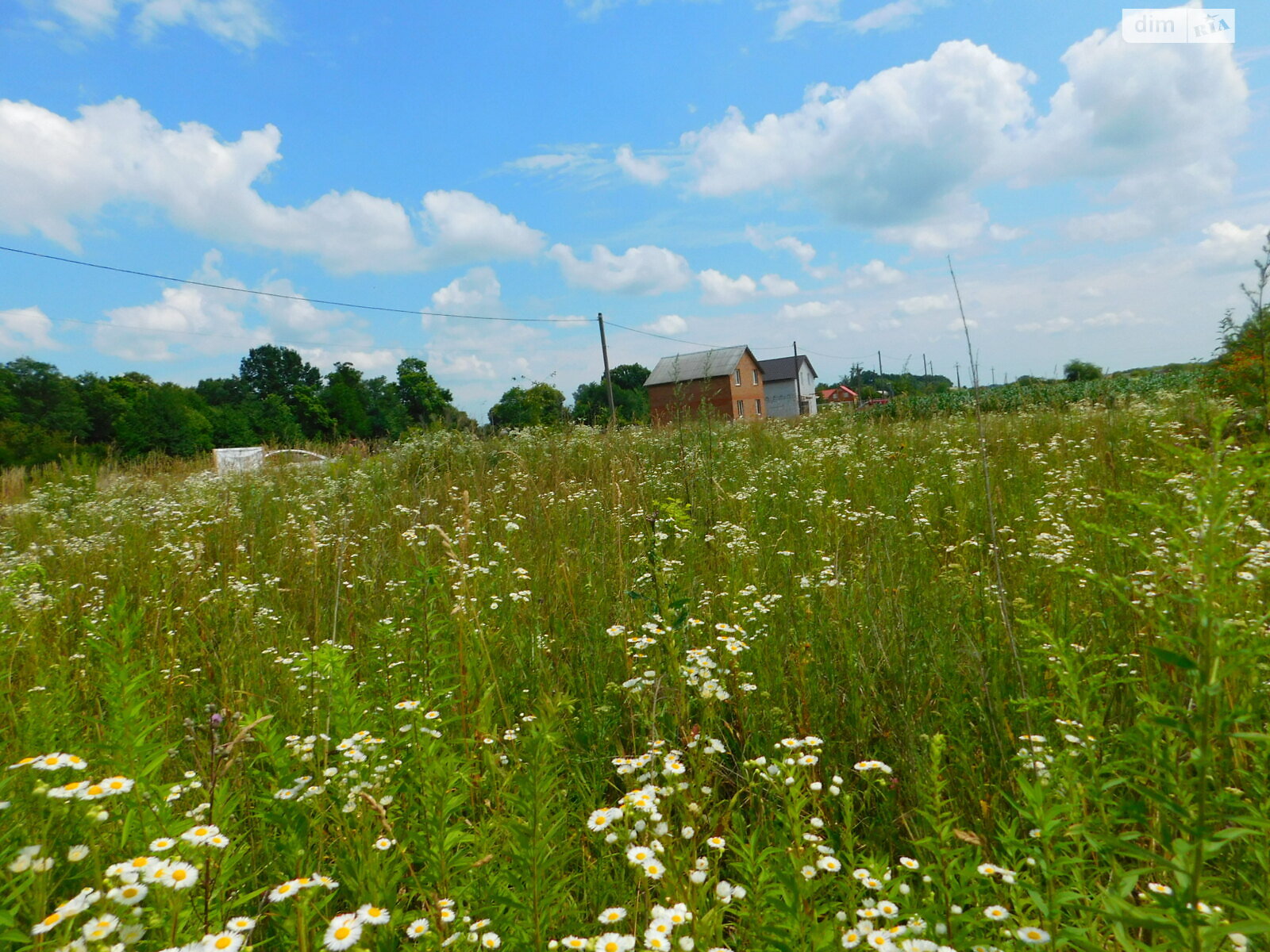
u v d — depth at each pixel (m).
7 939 1.53
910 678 3.25
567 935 1.93
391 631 3.43
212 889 1.84
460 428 14.20
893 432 12.11
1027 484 6.85
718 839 2.10
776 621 4.04
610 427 13.85
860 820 2.62
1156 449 7.34
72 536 8.78
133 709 2.00
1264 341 6.00
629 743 3.16
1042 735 2.59
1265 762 1.88
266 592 5.34
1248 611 2.20
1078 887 1.73
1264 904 1.65
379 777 2.37
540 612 4.66
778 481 8.28
